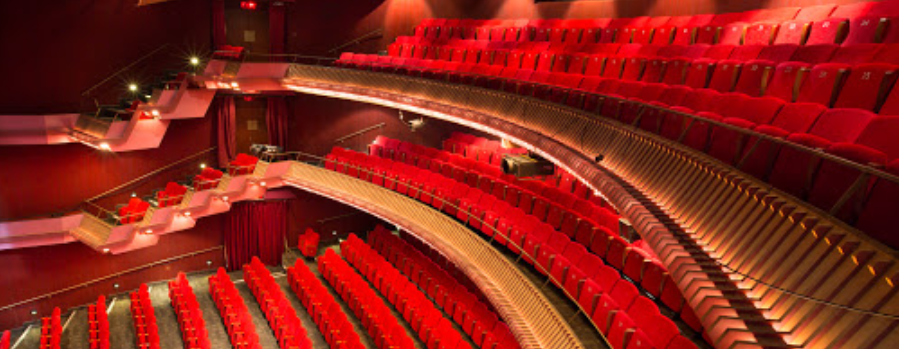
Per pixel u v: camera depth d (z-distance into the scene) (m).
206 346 9.58
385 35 14.48
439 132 14.83
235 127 13.58
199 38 12.80
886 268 2.94
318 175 12.92
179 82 11.69
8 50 10.65
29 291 11.57
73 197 11.78
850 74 4.92
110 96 11.84
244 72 12.34
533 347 6.55
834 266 3.24
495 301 7.83
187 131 12.98
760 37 7.42
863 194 3.44
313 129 14.30
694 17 9.08
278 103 13.79
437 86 10.85
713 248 4.25
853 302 3.01
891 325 2.73
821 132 4.55
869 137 3.99
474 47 11.66
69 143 11.58
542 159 9.36
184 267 13.38
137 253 12.71
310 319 11.14
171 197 11.95
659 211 5.03
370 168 12.45
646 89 7.15
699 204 4.68
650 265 6.26
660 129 6.32
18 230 10.67
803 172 4.17
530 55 10.10
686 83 7.20
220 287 12.08
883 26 5.72
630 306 5.99
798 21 6.94
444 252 9.62
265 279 12.05
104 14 11.52
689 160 5.14
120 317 11.74
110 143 10.78
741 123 5.01
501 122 9.20
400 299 10.46
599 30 10.23
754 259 3.84
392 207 11.44
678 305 5.76
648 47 8.55
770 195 4.00
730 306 3.63
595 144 6.96
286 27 13.59
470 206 9.76
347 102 14.48
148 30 12.09
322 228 14.75
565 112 7.97
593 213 8.21
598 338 6.09
